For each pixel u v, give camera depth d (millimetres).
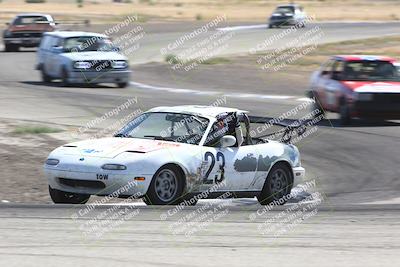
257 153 25500
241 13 177625
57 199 23938
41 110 47344
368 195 27656
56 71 61625
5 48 94500
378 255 16906
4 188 27422
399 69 47562
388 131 42969
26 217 20203
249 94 59906
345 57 47844
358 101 44250
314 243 18062
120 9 183625
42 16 96250
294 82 68875
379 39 108312
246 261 16109
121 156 22734
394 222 20750
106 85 63781
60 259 15930
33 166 30812
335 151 36781
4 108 47875
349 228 19875
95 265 15492
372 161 34500
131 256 16344
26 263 15539
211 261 16047
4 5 185250
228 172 24531
